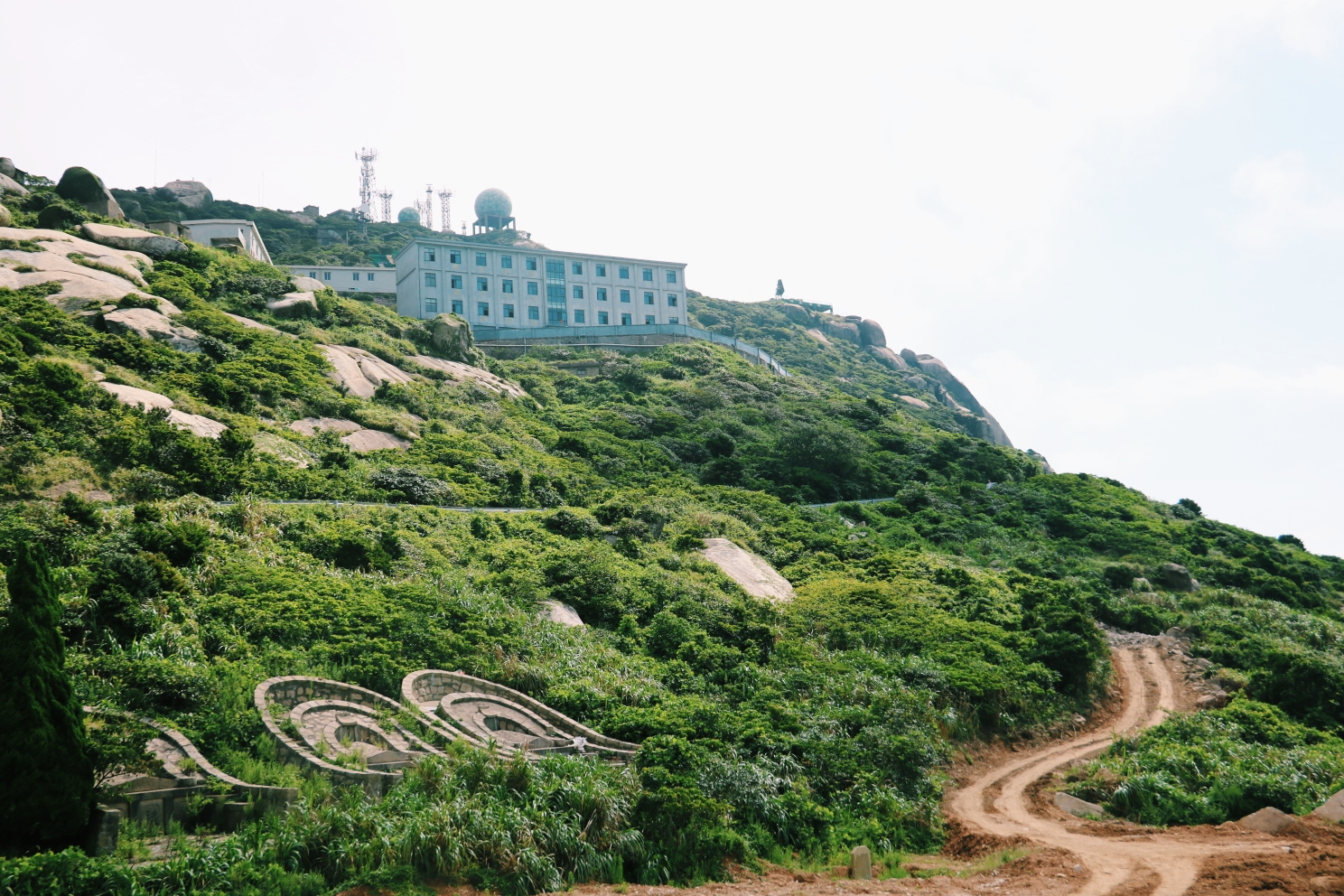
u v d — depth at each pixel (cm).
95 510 2928
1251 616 5128
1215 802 2545
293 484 4147
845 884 1795
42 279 5753
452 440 5625
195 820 1633
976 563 5716
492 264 10306
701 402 8262
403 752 2025
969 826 2378
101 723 1766
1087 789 2712
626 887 1641
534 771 1859
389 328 7712
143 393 4500
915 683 3316
